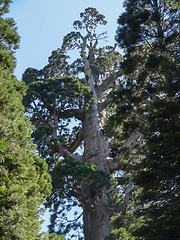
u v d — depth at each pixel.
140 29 16.56
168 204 12.60
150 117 13.42
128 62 15.80
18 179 11.28
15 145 11.12
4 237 9.20
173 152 12.45
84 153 31.31
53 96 31.66
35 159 14.74
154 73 15.34
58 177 22.98
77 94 32.19
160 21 16.45
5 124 10.99
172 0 15.88
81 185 23.58
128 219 14.12
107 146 31.31
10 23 14.91
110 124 15.15
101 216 24.11
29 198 11.62
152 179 12.66
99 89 37.78
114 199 22.83
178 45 15.49
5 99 11.50
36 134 27.58
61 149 31.20
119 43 17.11
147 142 13.54
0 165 10.71
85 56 40.78
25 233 10.08
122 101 15.03
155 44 15.62
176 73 13.60
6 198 9.80
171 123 12.75
